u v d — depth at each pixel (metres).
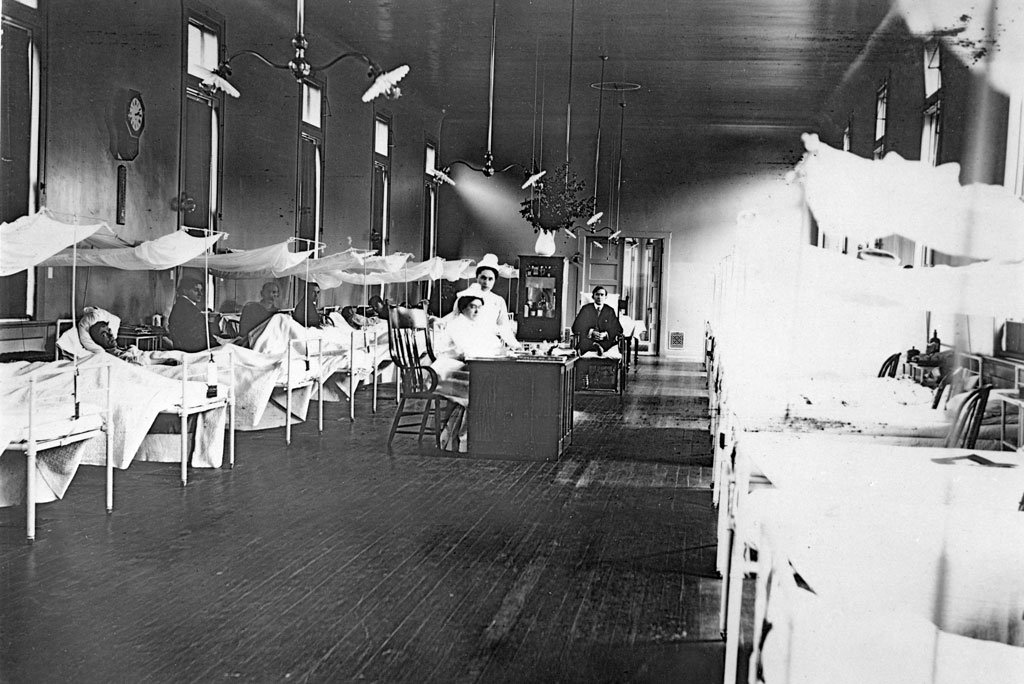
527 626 3.40
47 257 5.97
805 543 2.27
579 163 17.70
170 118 9.26
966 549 2.18
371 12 10.95
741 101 15.44
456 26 11.45
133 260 7.23
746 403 4.30
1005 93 5.70
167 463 6.21
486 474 6.12
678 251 17.52
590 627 3.41
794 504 2.53
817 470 3.05
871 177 4.18
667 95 15.29
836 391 4.69
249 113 10.93
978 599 2.06
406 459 6.56
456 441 7.00
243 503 5.16
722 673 3.01
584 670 3.03
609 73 13.95
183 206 9.46
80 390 4.98
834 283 4.82
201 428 6.07
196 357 6.62
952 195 4.19
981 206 4.18
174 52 9.26
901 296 4.75
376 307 12.55
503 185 17.92
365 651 3.13
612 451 7.10
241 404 7.02
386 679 2.92
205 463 6.09
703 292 17.48
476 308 7.63
